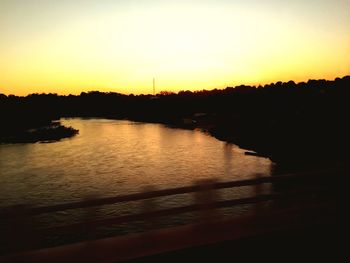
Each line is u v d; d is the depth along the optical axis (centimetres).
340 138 4341
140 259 467
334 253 521
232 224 559
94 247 478
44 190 3997
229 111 12988
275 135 6116
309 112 6675
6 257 432
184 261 471
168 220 2762
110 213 3134
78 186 4134
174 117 15412
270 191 2617
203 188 550
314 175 622
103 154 6397
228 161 5097
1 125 11431
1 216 436
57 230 466
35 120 13975
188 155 5869
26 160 5975
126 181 4325
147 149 6775
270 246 522
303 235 555
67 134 9925
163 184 4100
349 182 655
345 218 606
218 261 484
